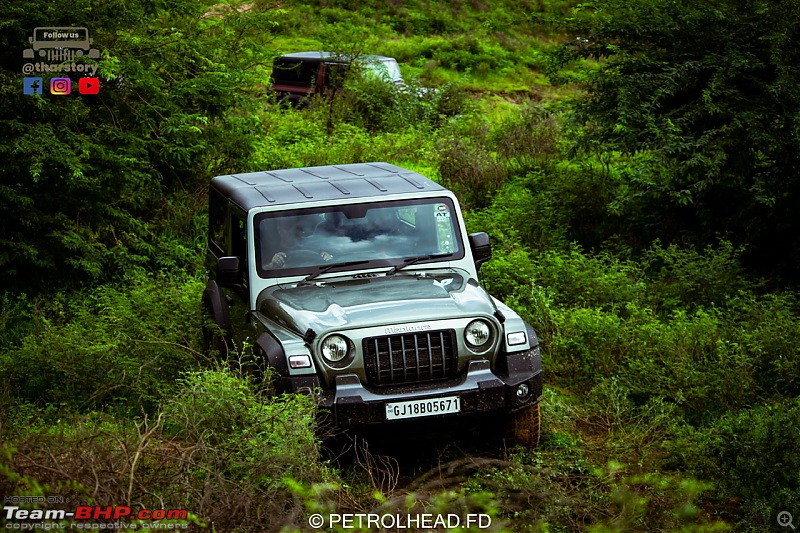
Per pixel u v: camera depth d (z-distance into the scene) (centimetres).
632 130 1371
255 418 631
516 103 2973
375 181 877
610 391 847
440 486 690
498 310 740
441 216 836
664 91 1365
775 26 1380
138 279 1127
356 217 820
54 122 1223
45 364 857
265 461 579
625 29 1486
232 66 1503
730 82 1387
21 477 498
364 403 674
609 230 1434
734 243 1318
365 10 4338
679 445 733
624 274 1157
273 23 1579
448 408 692
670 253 1249
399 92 2373
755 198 1234
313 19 4056
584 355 952
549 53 1608
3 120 1160
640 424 802
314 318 706
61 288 1183
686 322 991
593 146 1438
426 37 4169
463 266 823
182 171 1482
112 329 954
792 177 1269
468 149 1720
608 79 1430
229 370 755
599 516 625
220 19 1524
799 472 657
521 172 1689
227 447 598
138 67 1293
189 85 1392
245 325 796
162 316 990
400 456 760
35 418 730
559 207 1486
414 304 718
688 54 1444
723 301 1127
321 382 691
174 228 1388
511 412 715
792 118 1263
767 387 894
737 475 679
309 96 2419
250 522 530
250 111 1606
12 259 1146
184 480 547
